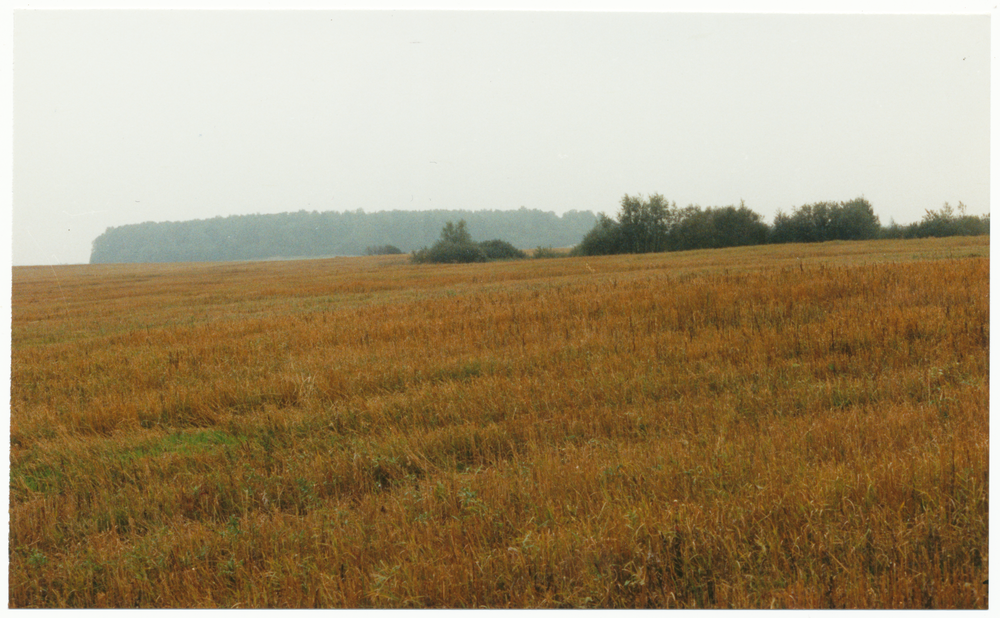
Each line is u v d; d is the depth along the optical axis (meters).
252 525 4.31
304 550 4.00
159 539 4.24
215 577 3.83
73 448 6.07
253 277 41.50
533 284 21.23
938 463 4.02
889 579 3.26
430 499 4.39
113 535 4.43
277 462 5.53
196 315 17.92
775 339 8.10
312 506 4.62
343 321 13.37
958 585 3.19
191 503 4.86
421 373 7.87
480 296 16.39
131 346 12.05
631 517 3.73
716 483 4.20
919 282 11.26
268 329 13.01
